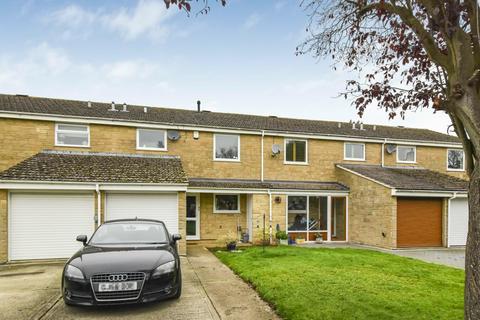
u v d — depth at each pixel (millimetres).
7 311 5766
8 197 10742
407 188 14297
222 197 15727
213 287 7277
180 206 12078
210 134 16219
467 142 3533
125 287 5535
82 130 14398
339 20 5293
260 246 14234
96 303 5461
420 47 4750
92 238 7055
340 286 7086
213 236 15383
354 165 18312
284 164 17328
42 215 11133
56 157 12977
